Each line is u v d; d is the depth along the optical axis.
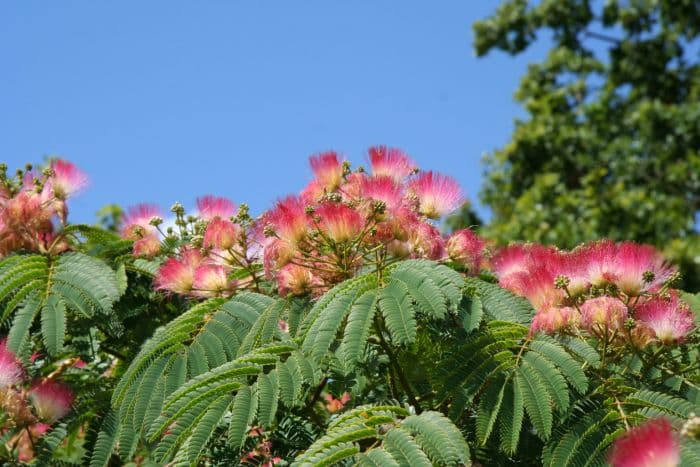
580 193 23.36
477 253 5.03
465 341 4.33
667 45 26.08
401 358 5.00
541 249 5.14
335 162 5.22
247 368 4.40
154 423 4.29
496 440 4.44
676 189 23.36
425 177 5.16
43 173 6.11
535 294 4.57
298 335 4.56
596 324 4.39
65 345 5.63
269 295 5.28
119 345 6.05
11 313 5.39
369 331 4.25
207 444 4.29
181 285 5.31
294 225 4.73
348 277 4.79
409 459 3.63
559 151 24.80
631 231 22.42
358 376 5.18
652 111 24.02
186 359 4.77
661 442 2.88
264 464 4.87
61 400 5.36
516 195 25.28
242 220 5.25
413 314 4.14
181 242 6.09
